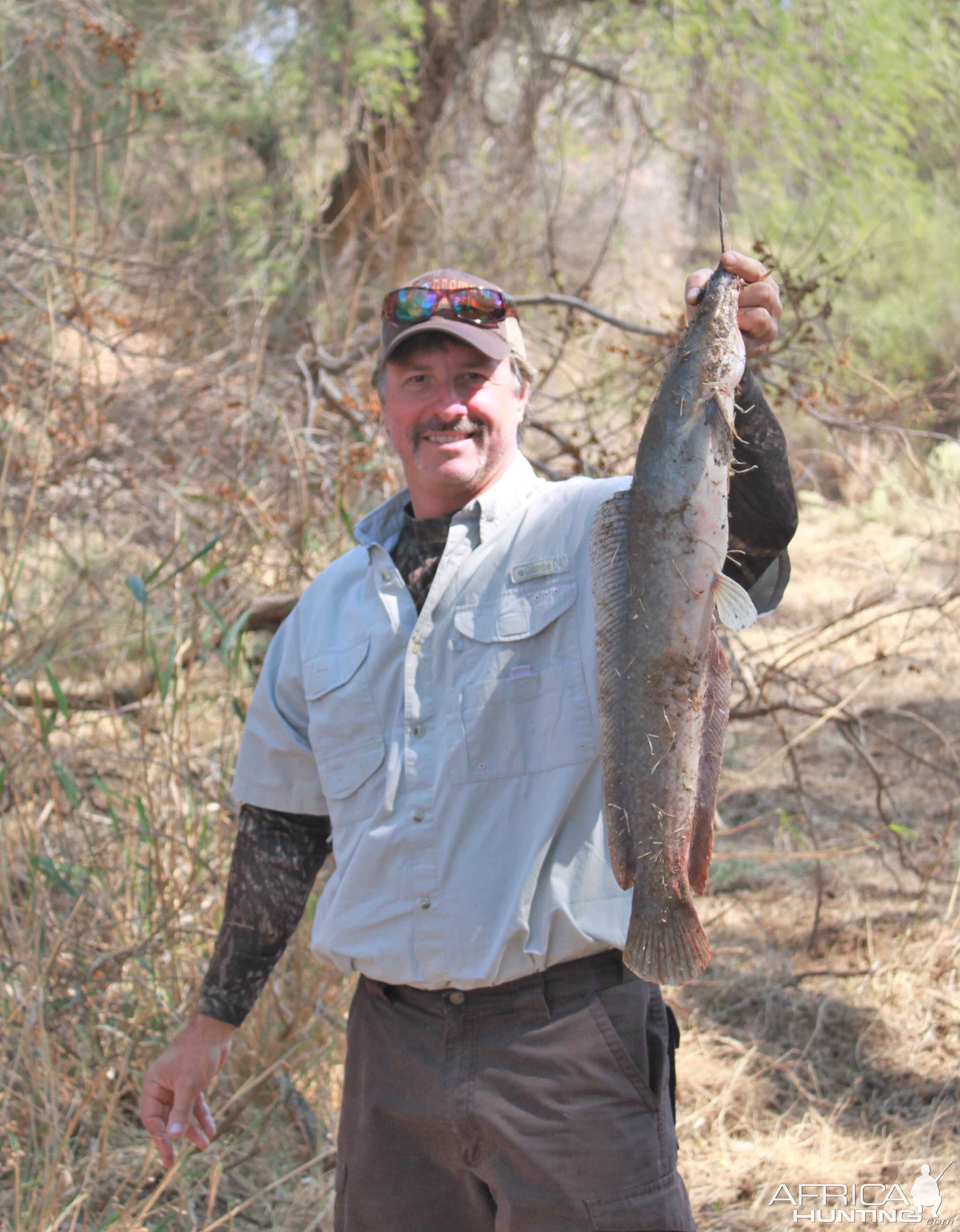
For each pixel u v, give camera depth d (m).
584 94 10.39
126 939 3.65
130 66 6.53
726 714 1.72
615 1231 1.84
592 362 6.16
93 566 5.32
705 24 8.71
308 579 4.73
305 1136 3.30
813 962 4.31
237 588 4.77
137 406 5.70
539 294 7.35
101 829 4.12
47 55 7.23
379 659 2.12
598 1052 1.87
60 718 4.72
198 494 5.23
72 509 5.30
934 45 8.80
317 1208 3.03
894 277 9.13
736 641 5.95
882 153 8.71
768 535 1.86
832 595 7.44
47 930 3.46
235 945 2.33
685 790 1.68
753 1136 3.39
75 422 5.37
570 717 1.92
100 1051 3.40
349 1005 3.67
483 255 8.67
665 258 11.30
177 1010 3.47
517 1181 1.89
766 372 5.66
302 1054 3.53
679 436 1.65
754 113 9.41
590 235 9.70
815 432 6.66
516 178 8.87
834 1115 3.45
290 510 5.25
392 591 2.16
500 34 9.16
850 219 8.49
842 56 8.83
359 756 2.09
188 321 6.74
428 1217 2.03
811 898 4.76
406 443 2.21
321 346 6.10
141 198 9.01
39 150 7.29
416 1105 1.98
